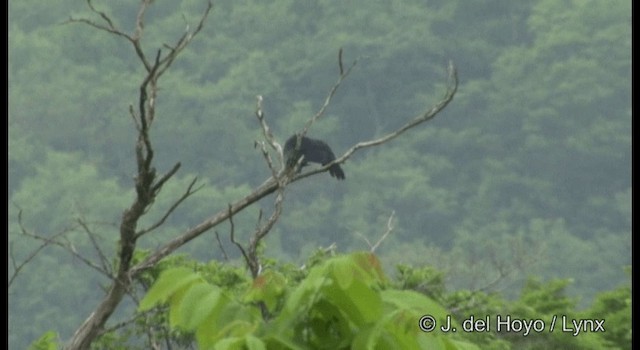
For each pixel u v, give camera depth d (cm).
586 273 6988
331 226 6981
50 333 782
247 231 5934
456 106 8244
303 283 543
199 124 7875
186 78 8206
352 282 539
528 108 8188
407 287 1555
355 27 8462
